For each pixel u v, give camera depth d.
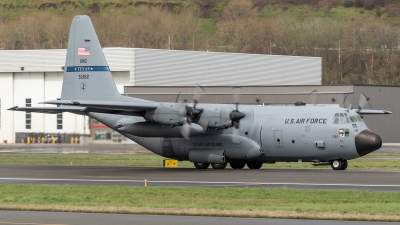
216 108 139.12
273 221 69.44
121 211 75.56
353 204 82.94
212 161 143.62
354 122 136.25
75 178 118.94
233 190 96.81
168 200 87.75
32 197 89.69
